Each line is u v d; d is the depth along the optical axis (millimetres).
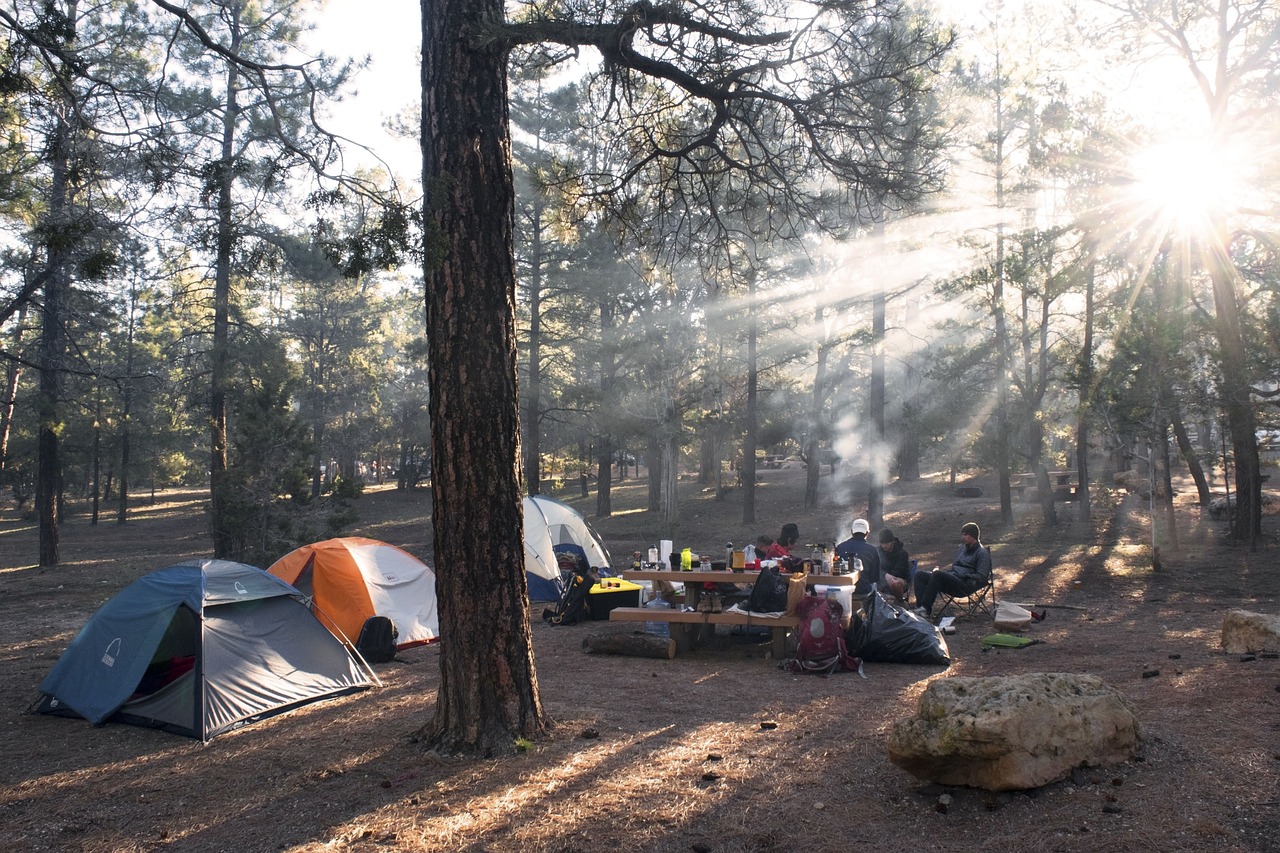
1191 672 7191
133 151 7246
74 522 41344
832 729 6406
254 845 4871
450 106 6234
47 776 6348
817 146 7898
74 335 24688
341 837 4867
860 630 8891
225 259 7492
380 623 10172
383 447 49438
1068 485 26266
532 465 27688
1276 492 24375
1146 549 17422
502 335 6242
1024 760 4652
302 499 17781
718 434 32875
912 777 5156
